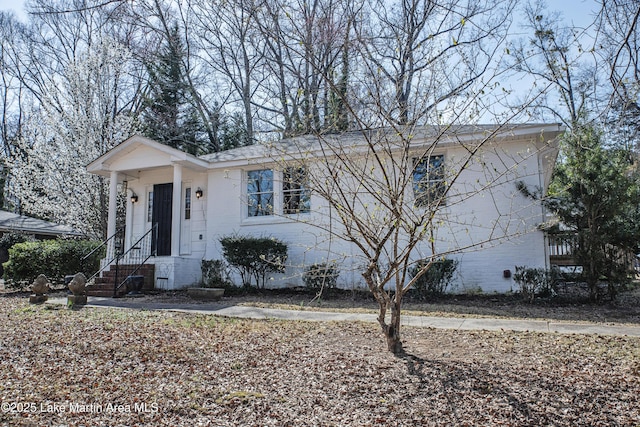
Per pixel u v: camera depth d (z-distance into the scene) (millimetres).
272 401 4031
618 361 4883
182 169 13859
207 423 3621
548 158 10898
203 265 12359
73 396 4172
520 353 5281
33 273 13414
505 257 10305
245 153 13398
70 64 17984
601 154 8859
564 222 9477
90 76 17969
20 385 4438
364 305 9492
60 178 17469
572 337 6027
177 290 12117
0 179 27469
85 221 17828
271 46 17672
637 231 8852
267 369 4898
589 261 9195
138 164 13109
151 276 12406
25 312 8570
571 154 9195
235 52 23484
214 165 13055
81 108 17750
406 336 6266
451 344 5781
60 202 17703
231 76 24750
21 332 6707
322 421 3629
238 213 12891
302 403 3977
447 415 3682
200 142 25859
